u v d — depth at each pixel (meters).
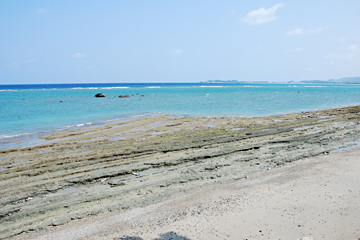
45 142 17.08
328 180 10.25
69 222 7.88
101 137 18.39
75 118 27.23
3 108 34.91
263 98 56.97
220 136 17.98
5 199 9.05
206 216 7.91
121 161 12.94
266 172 11.51
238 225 7.29
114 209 8.56
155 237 6.87
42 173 11.46
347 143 15.79
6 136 18.83
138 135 18.86
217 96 64.06
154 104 42.44
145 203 8.94
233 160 12.98
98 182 10.58
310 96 65.06
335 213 7.68
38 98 54.88
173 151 14.59
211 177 11.04
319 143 15.94
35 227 7.60
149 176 11.13
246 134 18.56
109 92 85.44
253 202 8.71
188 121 24.83
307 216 7.59
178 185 10.33
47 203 8.86
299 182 10.20
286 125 22.03
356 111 31.05
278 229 6.99
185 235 6.90
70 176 11.09
